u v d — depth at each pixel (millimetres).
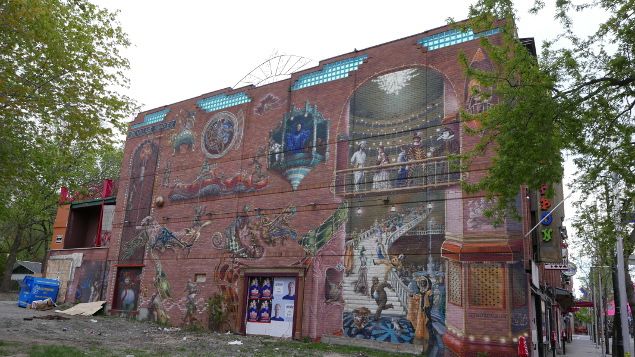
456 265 16141
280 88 23062
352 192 19297
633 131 11125
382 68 19812
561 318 34156
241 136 24016
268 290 21047
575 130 11141
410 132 18406
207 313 22688
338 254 19047
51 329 19438
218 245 23328
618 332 17062
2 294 44156
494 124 11523
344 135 20156
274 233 21266
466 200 16484
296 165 21375
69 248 33500
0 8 12766
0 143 14555
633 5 10641
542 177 10734
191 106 27031
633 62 10797
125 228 28594
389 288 17469
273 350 16438
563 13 11242
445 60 18172
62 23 14703
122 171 29984
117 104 15914
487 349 14969
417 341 16391
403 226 17688
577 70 11078
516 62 11188
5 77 13602
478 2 11758
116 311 27438
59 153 17484
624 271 13758
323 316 18828
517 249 15258
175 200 26141
